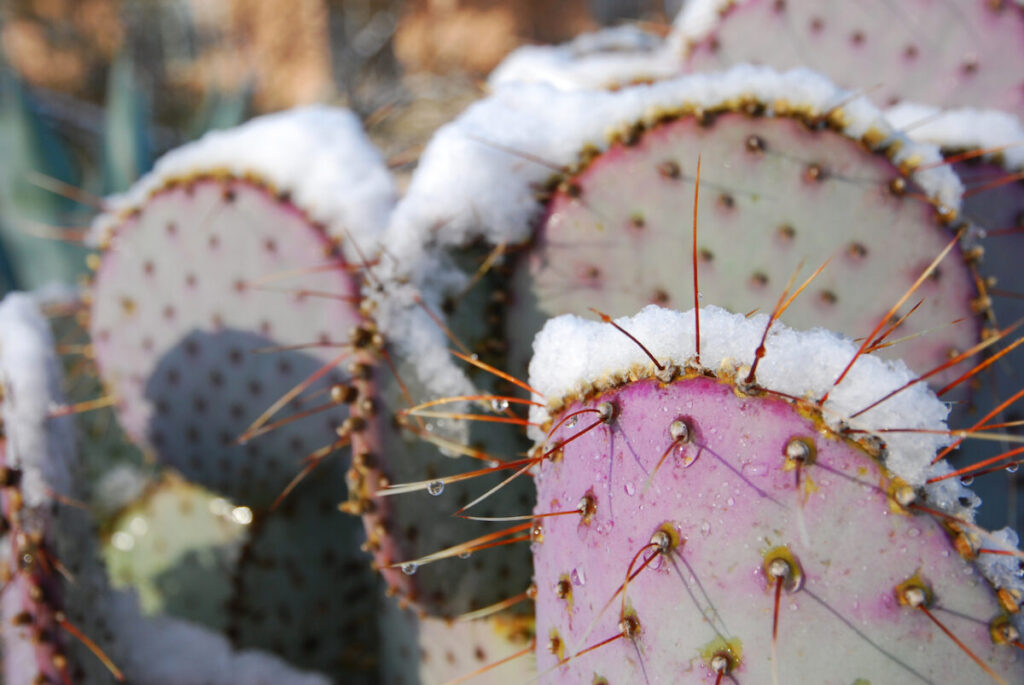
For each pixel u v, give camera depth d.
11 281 1.26
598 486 0.43
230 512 0.66
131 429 0.66
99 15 3.98
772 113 0.50
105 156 1.44
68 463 0.52
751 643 0.40
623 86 0.67
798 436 0.41
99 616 0.54
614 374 0.43
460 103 1.32
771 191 0.50
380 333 0.50
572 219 0.52
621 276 0.51
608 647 0.42
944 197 0.50
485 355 0.51
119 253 0.64
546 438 0.46
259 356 0.59
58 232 1.17
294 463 0.60
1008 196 0.56
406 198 0.52
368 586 0.64
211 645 0.59
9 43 3.43
